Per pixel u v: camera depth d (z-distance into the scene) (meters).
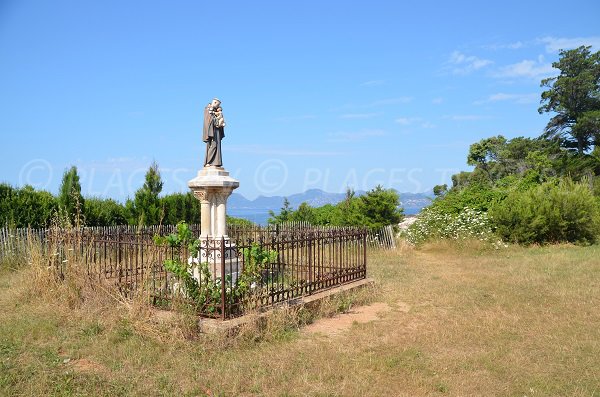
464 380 5.86
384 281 12.84
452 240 21.09
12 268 13.62
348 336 7.75
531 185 29.52
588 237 22.19
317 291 9.80
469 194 29.23
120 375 5.80
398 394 5.46
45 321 7.89
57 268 9.75
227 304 7.61
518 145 50.72
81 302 8.69
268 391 5.45
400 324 8.54
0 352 6.48
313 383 5.70
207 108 10.23
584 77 46.53
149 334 7.12
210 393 5.42
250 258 8.20
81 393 5.24
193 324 7.17
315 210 34.41
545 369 6.27
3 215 15.85
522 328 8.20
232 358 6.50
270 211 29.80
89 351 6.64
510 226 21.73
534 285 12.05
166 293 8.11
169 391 5.41
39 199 17.66
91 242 9.61
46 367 5.97
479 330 8.05
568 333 7.88
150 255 8.95
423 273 14.48
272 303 8.45
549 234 21.78
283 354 6.66
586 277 13.08
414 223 23.53
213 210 10.22
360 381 5.75
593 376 6.00
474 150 53.53
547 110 50.56
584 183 26.84
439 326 8.34
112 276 9.98
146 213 21.34
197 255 8.12
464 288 11.84
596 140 46.81
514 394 5.51
